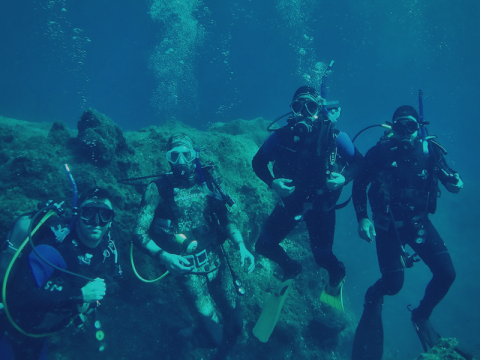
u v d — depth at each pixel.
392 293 3.28
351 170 2.89
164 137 4.22
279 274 4.37
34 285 1.82
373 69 40.12
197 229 2.69
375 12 36.69
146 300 3.31
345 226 8.67
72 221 2.12
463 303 8.05
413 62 38.97
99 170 3.26
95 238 2.15
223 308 2.84
